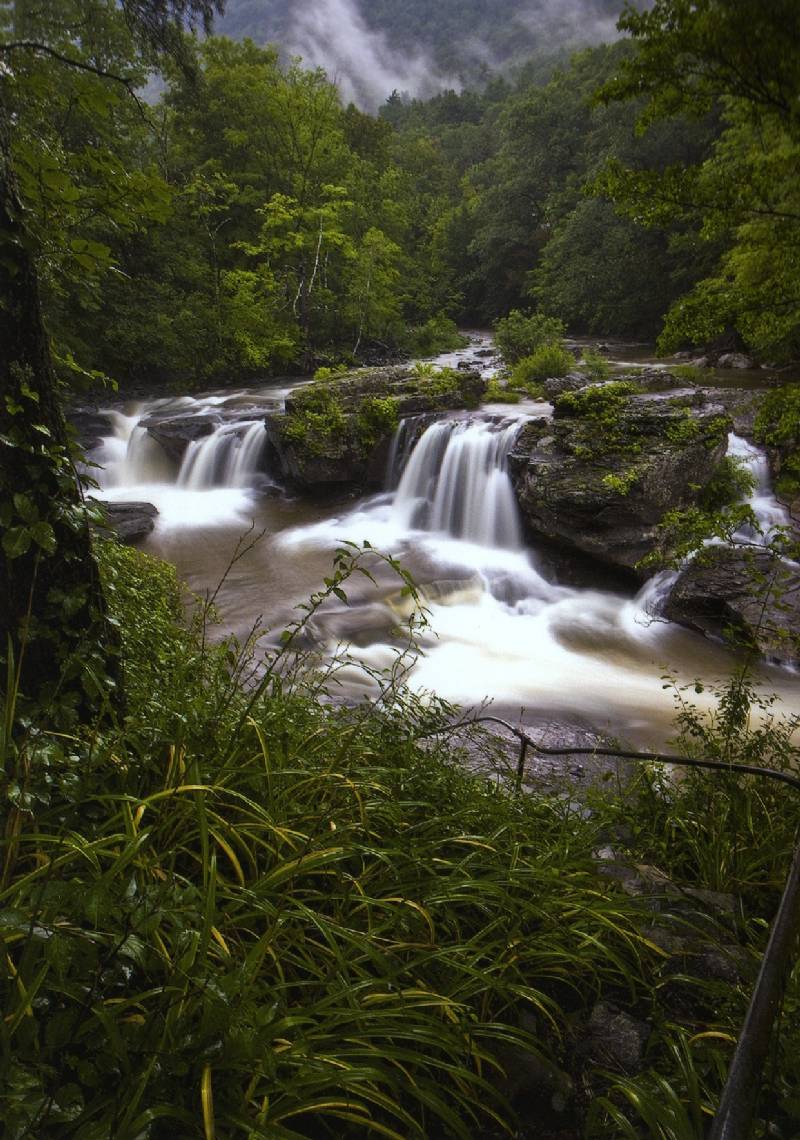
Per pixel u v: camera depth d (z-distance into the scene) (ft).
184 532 41.19
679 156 86.12
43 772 6.71
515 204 143.74
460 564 36.96
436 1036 5.88
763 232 19.77
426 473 44.42
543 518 34.96
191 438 52.11
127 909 5.23
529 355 82.69
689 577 31.07
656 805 13.14
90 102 9.26
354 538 40.91
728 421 37.78
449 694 24.17
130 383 72.28
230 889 6.57
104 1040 4.96
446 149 271.90
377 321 102.12
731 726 14.74
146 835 5.55
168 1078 5.09
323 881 7.75
